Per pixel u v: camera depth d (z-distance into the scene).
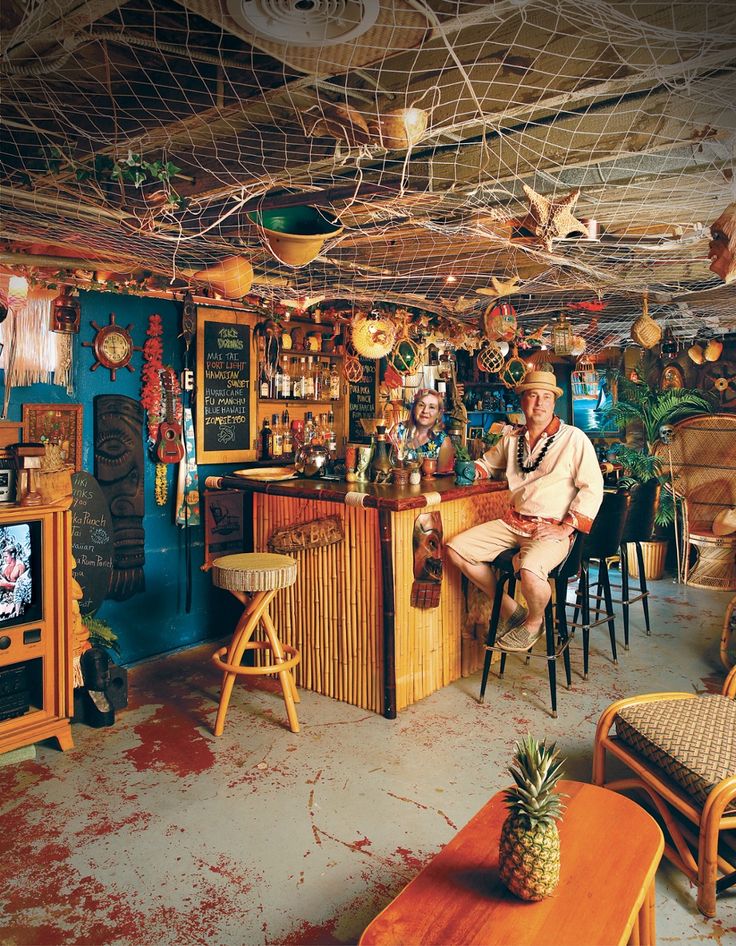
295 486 4.06
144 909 2.21
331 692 3.90
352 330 5.04
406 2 1.52
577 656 4.55
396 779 2.99
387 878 2.35
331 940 2.07
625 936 1.55
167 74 1.91
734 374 7.11
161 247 3.43
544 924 1.58
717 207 3.12
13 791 2.91
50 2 1.56
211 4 1.52
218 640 4.86
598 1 1.56
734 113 2.14
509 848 1.66
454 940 1.53
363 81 1.95
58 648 3.27
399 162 2.57
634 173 2.69
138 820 2.69
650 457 6.79
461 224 3.33
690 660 4.48
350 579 3.76
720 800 2.13
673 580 6.80
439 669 4.00
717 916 2.18
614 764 3.08
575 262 4.22
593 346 7.71
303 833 2.60
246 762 3.15
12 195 2.56
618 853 1.83
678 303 5.70
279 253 2.67
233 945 2.06
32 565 3.22
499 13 1.59
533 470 3.83
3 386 3.63
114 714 3.60
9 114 2.14
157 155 2.47
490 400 7.99
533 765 1.68
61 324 3.81
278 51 1.73
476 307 5.66
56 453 3.49
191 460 4.57
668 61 1.83
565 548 3.67
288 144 2.35
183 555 4.63
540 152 2.46
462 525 4.14
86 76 1.91
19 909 2.21
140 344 4.29
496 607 3.80
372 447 4.24
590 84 1.97
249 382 4.93
